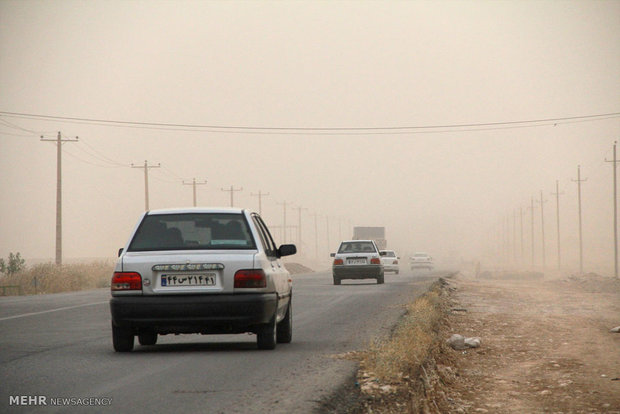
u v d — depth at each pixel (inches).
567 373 561.3
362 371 484.1
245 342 652.7
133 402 388.2
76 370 489.1
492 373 576.1
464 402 474.3
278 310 590.9
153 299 543.5
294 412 365.1
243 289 548.7
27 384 439.5
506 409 454.3
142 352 579.5
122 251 591.8
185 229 573.6
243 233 576.4
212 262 549.0
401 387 432.8
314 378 458.0
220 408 373.7
